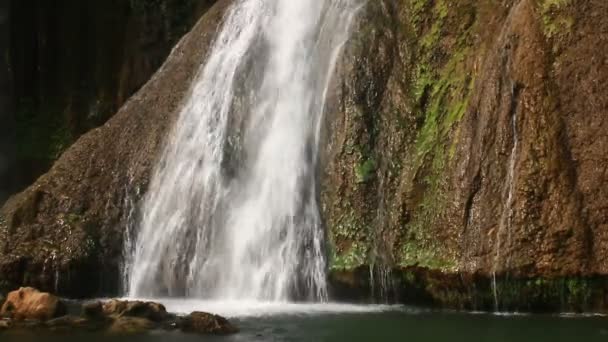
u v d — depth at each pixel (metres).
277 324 13.33
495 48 15.77
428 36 17.66
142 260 19.64
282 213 17.70
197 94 21.31
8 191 30.27
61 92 31.56
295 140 18.33
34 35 32.47
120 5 31.59
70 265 19.12
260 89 19.77
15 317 13.52
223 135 19.72
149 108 22.31
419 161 16.14
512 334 11.95
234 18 22.22
